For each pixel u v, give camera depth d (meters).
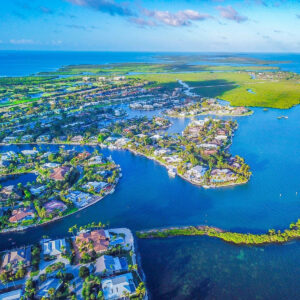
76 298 124.75
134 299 125.75
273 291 132.50
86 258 147.62
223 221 184.00
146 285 135.62
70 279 136.38
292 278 139.62
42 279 134.62
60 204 199.12
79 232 171.25
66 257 150.88
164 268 146.00
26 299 124.12
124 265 145.12
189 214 192.00
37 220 185.50
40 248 158.25
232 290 133.12
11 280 135.75
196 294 131.00
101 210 197.62
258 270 144.38
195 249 158.88
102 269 140.00
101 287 130.88
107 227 178.50
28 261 145.88
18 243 165.75
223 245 161.62
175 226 178.38
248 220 184.88
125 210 197.62
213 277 140.50
